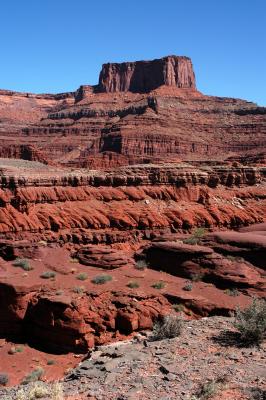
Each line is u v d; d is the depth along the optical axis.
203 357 13.98
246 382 12.02
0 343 30.23
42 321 29.83
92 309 29.84
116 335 29.00
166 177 54.41
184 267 37.53
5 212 44.97
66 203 48.34
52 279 34.81
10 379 25.25
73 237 45.03
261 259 38.31
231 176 58.66
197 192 54.53
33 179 47.94
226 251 39.66
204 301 31.44
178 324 17.39
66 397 12.12
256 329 15.17
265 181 61.25
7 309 31.42
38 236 44.22
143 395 11.62
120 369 13.65
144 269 38.62
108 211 48.97
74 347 28.56
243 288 34.31
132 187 52.44
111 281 34.56
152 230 48.47
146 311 29.84
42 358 28.08
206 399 11.19
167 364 13.54
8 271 36.56
